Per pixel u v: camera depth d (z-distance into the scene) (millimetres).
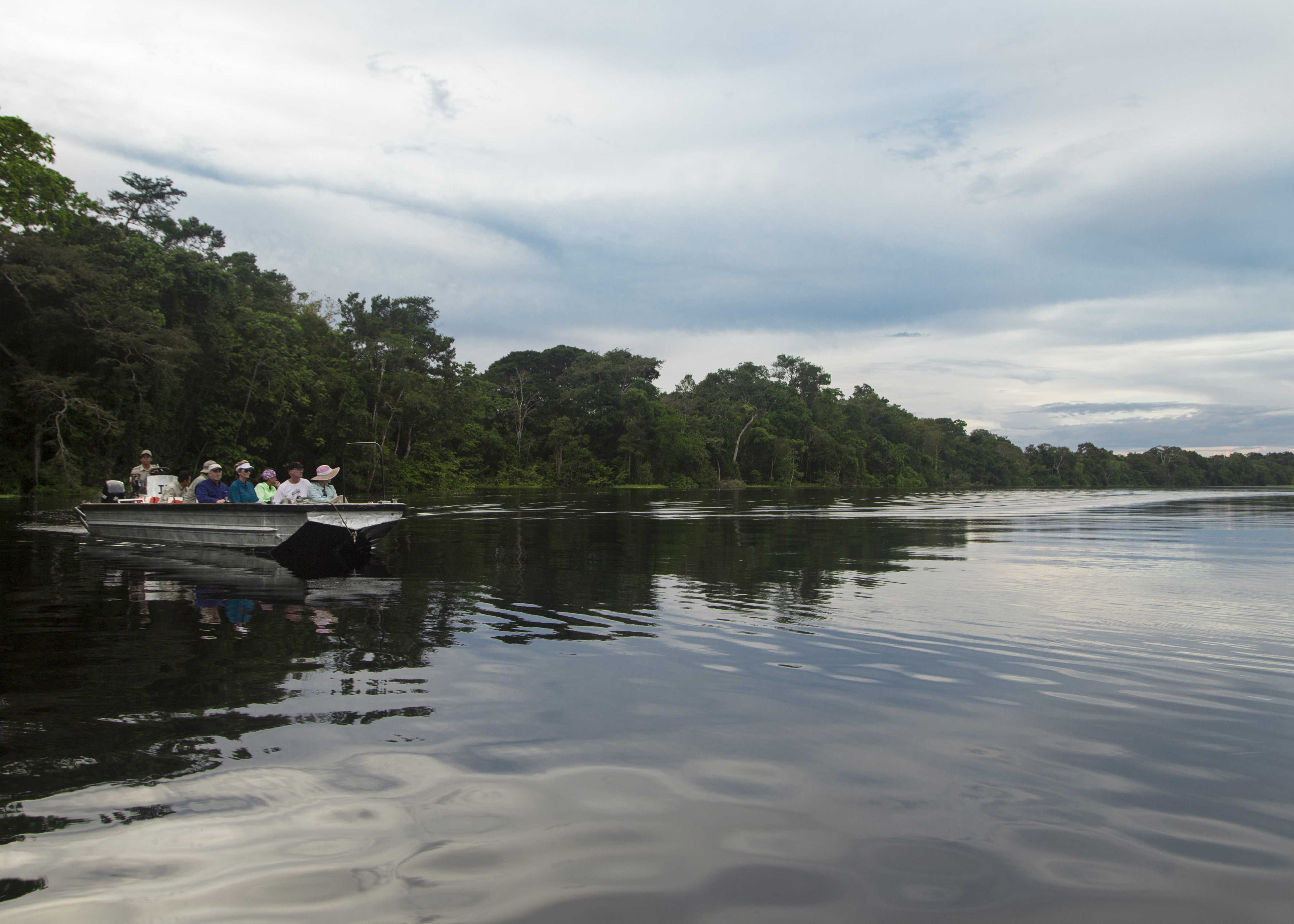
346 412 46438
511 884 2037
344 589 7094
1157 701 3652
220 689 3816
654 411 79188
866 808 2506
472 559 9727
